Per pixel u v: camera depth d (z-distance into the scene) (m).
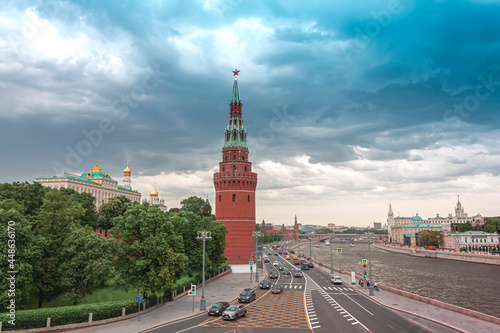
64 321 41.16
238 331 40.66
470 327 42.00
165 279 51.22
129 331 40.53
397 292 67.69
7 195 67.56
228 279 89.69
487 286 101.19
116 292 62.03
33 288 49.50
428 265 164.62
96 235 52.31
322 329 41.59
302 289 75.19
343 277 96.25
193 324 44.06
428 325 43.47
